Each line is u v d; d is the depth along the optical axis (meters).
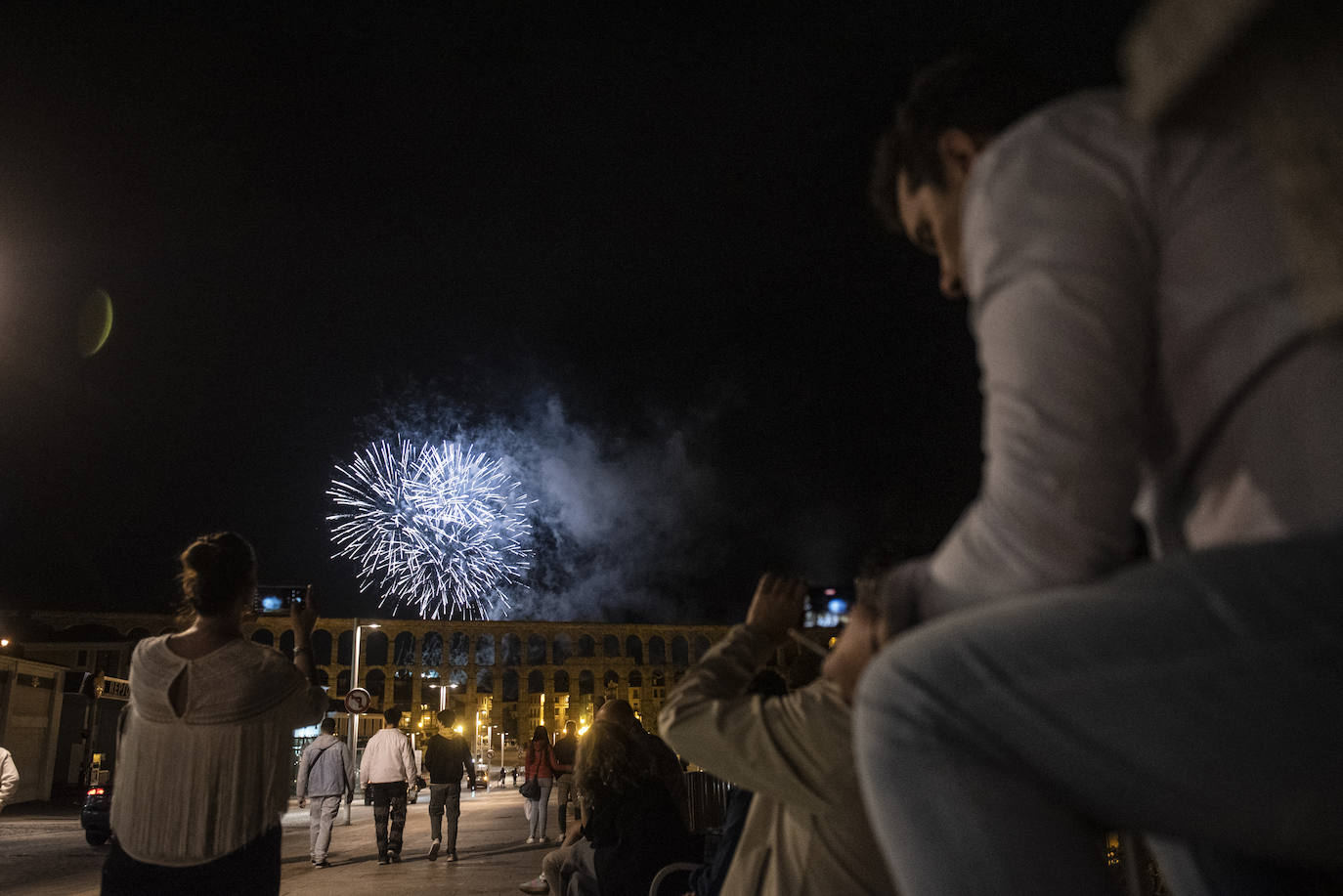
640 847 4.36
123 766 2.77
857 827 1.79
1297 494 0.73
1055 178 0.86
